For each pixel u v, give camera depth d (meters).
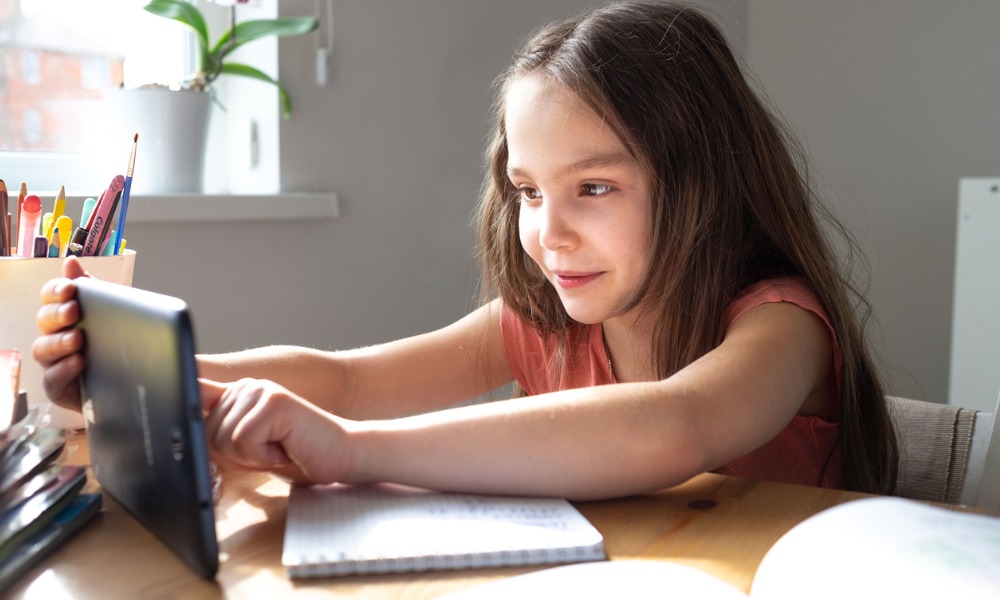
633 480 0.54
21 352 0.68
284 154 1.40
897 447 0.88
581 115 0.72
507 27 1.72
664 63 0.77
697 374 0.60
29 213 0.72
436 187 1.62
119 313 0.47
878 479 0.86
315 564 0.43
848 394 0.79
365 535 0.46
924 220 2.10
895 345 2.13
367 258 1.52
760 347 0.65
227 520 0.50
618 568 0.42
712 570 0.44
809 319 0.74
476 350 0.97
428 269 1.62
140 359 0.44
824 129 2.18
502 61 1.71
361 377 0.86
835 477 0.84
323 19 1.43
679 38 0.80
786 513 0.52
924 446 0.88
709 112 0.79
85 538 0.48
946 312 2.10
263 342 1.38
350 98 1.47
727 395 0.58
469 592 0.40
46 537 0.45
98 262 0.71
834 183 2.18
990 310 1.77
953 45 2.04
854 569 0.36
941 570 0.35
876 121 2.13
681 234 0.76
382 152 1.52
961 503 0.85
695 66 0.79
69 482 0.49
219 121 1.48
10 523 0.44
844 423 0.80
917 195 2.10
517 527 0.47
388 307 1.56
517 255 0.96
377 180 1.52
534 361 1.00
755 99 0.86
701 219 0.77
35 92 1.28
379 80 1.51
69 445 0.66
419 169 1.58
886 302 2.14
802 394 0.65
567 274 0.76
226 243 1.32
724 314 0.78
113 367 0.48
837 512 0.42
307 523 0.48
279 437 0.51
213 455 0.53
